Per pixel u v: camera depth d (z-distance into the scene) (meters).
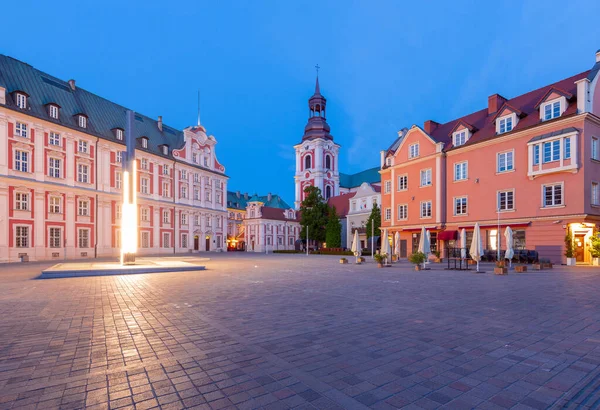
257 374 5.17
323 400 4.32
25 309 10.09
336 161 96.38
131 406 4.18
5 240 37.59
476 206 34.47
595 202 27.25
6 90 39.66
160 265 24.44
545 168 28.53
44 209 41.69
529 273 20.86
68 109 48.03
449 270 23.86
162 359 5.84
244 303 10.97
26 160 40.34
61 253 43.19
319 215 68.56
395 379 4.98
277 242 89.81
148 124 64.56
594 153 27.38
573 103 28.17
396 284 15.95
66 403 4.26
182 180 66.12
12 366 5.53
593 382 4.88
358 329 7.71
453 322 8.34
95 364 5.61
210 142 74.88
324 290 13.95
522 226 30.08
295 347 6.45
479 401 4.30
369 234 57.53
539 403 4.26
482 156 34.16
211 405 4.19
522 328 7.76
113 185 51.16
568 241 26.97
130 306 10.50
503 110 32.72
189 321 8.52
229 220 116.31
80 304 10.86
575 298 11.62
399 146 43.41
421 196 40.12
